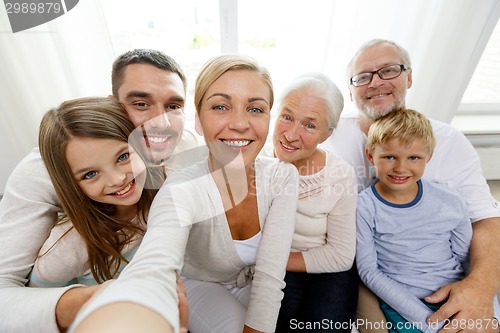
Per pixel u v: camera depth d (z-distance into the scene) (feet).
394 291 2.26
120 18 2.94
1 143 3.22
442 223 2.50
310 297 2.26
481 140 4.29
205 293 2.20
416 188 2.63
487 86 4.68
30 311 1.33
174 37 3.08
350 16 3.04
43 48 2.81
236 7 2.95
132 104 1.90
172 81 1.95
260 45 3.17
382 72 2.57
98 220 1.75
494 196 4.40
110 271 1.91
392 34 3.18
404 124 2.40
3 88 2.91
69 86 3.03
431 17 3.12
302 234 2.47
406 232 2.52
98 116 1.56
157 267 1.12
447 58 3.34
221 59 1.65
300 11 3.00
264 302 1.88
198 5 2.94
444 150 2.90
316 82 2.13
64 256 1.71
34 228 1.72
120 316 0.80
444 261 2.49
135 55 1.95
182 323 1.25
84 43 2.93
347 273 2.44
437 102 3.66
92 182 1.61
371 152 2.62
